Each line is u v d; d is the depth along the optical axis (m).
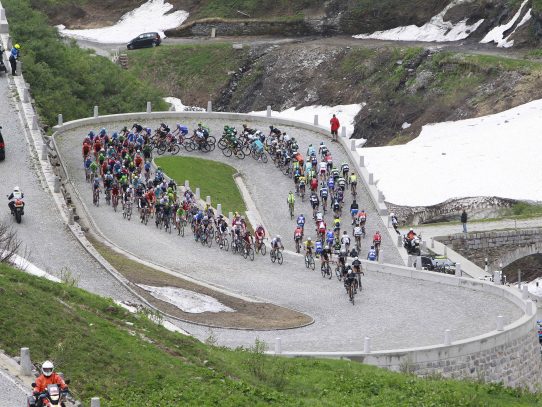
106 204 129.75
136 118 162.38
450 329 95.94
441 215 166.00
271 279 111.25
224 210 135.75
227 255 118.56
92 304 78.00
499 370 91.50
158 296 98.19
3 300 70.69
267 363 80.50
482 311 101.19
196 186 140.00
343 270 108.31
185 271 111.44
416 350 87.31
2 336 67.25
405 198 169.88
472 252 150.00
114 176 130.12
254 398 70.00
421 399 78.50
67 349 67.69
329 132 157.12
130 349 71.12
